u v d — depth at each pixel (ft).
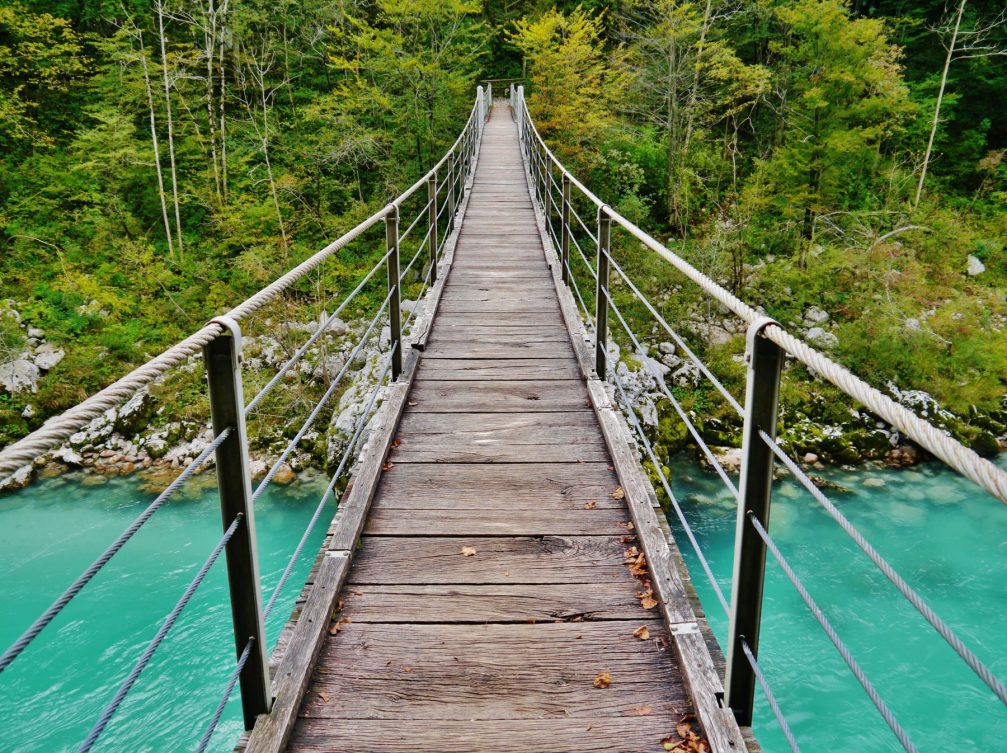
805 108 58.29
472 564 7.41
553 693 5.66
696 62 62.95
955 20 68.54
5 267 52.90
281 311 50.55
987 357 45.11
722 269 53.83
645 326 49.47
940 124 67.15
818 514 31.55
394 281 12.23
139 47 65.82
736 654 4.98
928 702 20.47
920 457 38.24
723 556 29.14
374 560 7.49
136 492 34.91
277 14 67.82
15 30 57.62
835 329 49.83
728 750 4.82
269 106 68.18
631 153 66.13
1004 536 29.17
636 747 5.13
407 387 12.03
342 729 5.31
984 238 60.23
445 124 67.31
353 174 69.05
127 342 48.21
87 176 58.13
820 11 52.26
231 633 23.52
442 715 5.43
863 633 23.39
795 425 40.04
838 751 19.06
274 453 38.81
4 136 60.08
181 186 61.31
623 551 7.64
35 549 29.25
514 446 10.19
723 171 65.51
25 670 21.93
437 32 68.18
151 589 26.11
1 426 43.11
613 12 80.53
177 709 20.34
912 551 28.22
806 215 57.21
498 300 18.15
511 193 36.35
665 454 35.78
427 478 9.27
